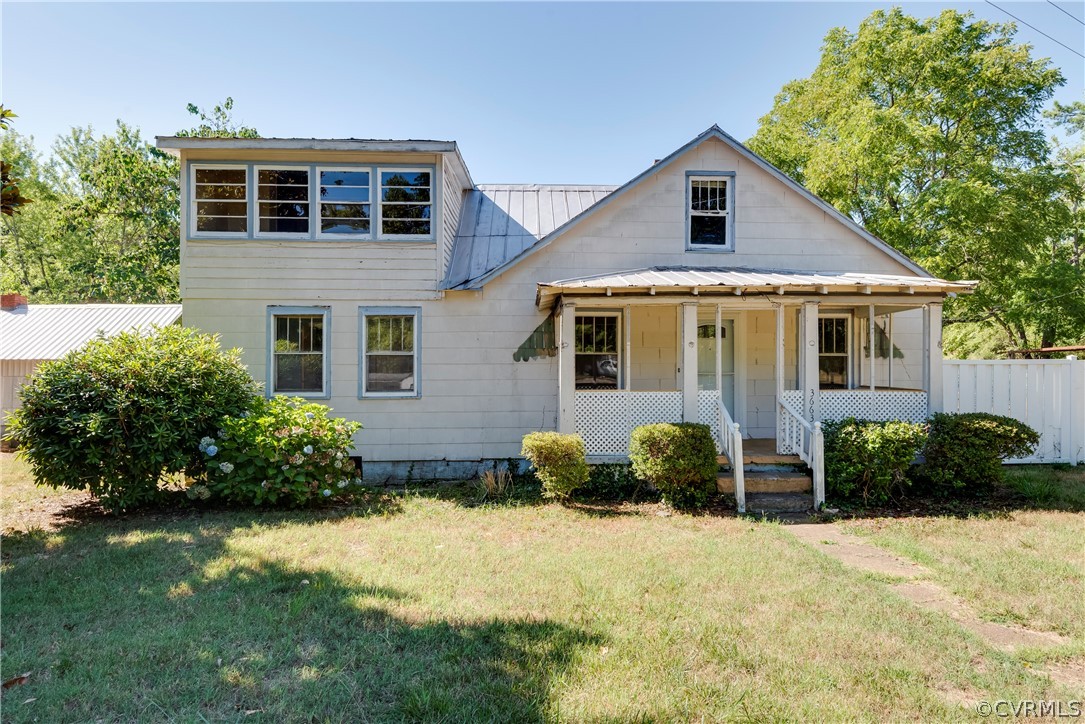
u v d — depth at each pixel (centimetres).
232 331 1076
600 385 1132
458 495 936
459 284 1097
